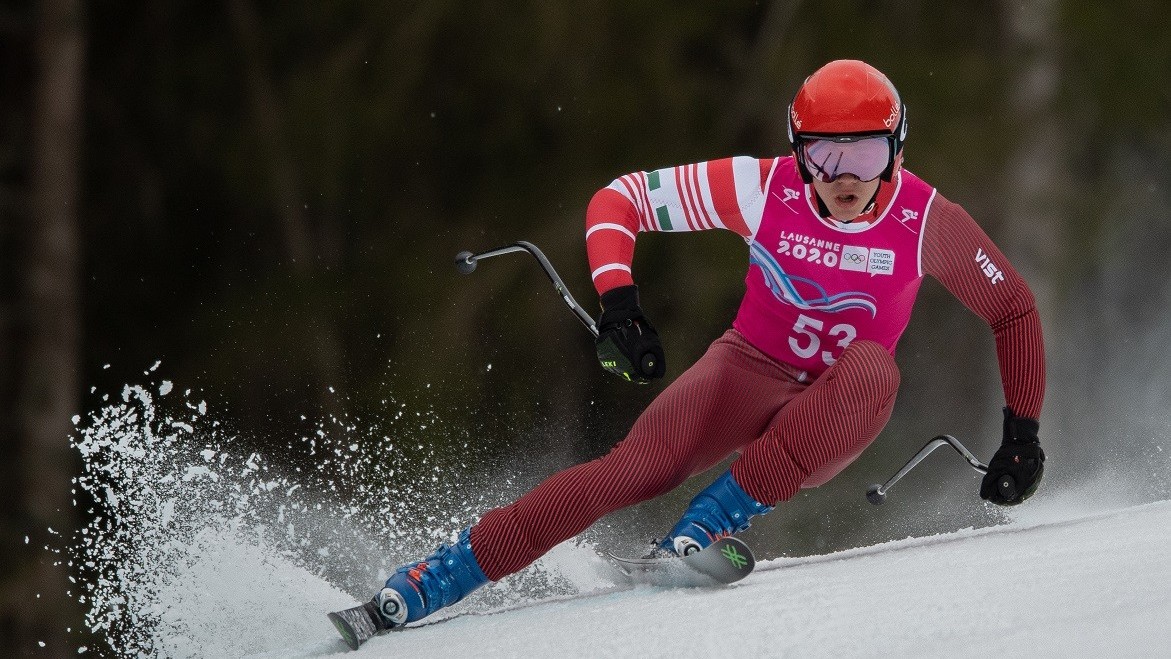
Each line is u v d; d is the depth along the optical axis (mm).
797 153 10820
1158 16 36406
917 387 38562
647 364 10828
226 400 35469
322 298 35562
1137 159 39438
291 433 34969
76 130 35594
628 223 11555
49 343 34812
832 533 33344
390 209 36406
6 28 35781
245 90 36812
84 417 36562
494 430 34750
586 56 35531
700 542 10406
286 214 36375
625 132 35656
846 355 10453
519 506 10711
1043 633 6734
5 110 37031
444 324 35125
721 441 11852
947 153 34969
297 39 36844
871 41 35844
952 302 38938
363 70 36031
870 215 11211
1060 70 36250
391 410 34188
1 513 34188
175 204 37688
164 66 37281
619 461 10891
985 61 36125
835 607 8117
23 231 35719
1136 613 6762
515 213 35781
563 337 35969
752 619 8188
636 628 8594
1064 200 35688
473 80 35688
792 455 10398
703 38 37219
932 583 8523
